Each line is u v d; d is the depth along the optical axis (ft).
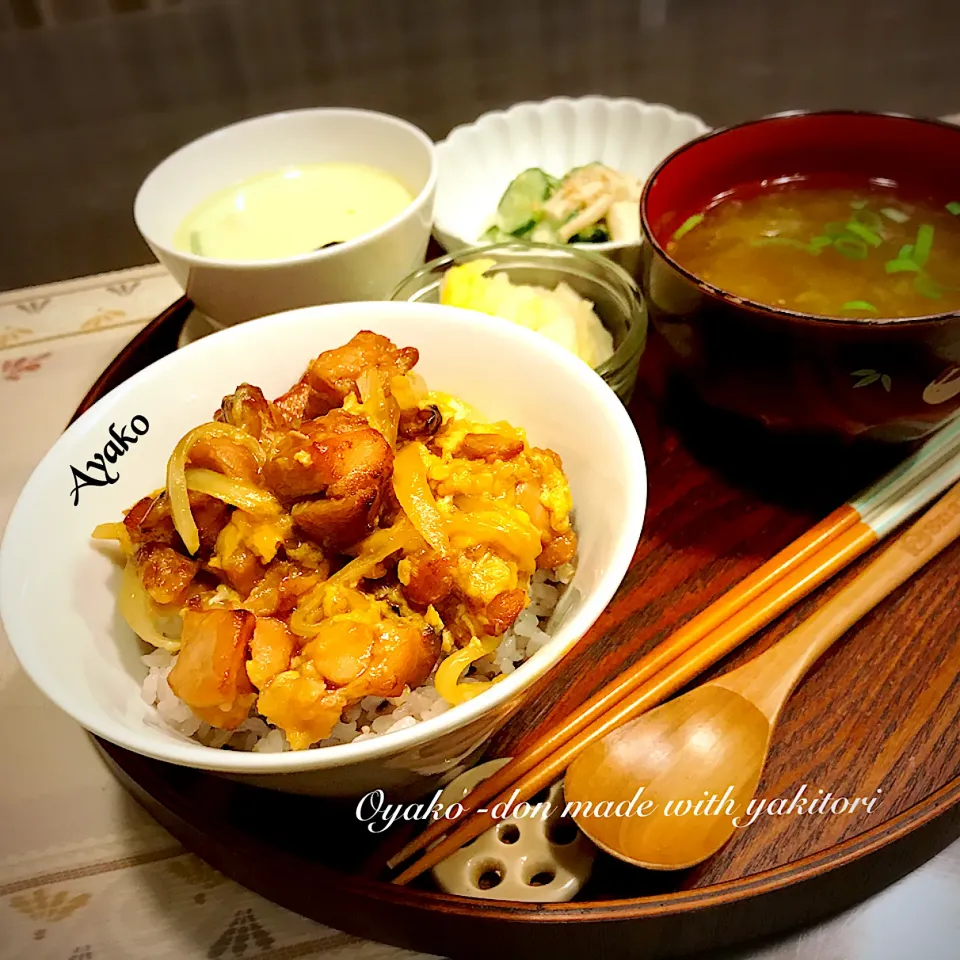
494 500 0.81
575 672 0.90
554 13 2.38
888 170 1.13
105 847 0.85
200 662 0.72
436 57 2.26
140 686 0.80
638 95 2.12
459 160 1.49
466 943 0.74
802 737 0.84
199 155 1.36
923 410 0.93
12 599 0.75
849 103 2.03
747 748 0.81
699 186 1.13
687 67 2.18
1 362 1.35
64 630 0.77
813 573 0.92
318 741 0.75
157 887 0.82
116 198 2.02
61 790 0.89
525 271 1.22
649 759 0.80
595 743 0.81
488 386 0.95
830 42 2.22
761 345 0.91
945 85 2.06
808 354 0.89
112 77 2.29
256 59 2.29
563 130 1.53
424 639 0.75
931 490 0.98
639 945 0.74
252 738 0.79
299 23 2.38
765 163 1.16
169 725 0.76
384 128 1.37
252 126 1.39
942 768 0.81
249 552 0.80
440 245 1.39
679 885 0.76
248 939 0.79
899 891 0.79
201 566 0.83
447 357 0.96
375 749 0.64
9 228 1.97
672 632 0.93
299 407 0.93
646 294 1.04
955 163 1.08
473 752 0.81
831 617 0.88
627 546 0.73
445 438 0.88
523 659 0.83
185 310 1.31
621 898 0.75
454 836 0.77
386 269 1.20
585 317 1.15
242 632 0.73
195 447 0.83
